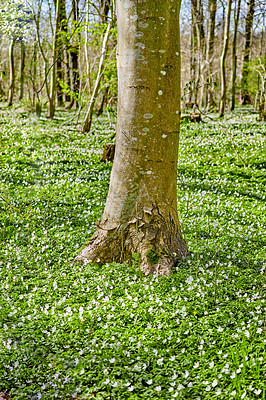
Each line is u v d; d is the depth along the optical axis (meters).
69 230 7.95
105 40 17.94
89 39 20.06
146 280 5.45
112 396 3.54
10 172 12.19
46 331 4.47
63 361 4.01
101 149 15.44
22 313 4.89
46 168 12.87
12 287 5.57
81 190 10.65
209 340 4.15
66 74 30.95
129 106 5.73
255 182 12.01
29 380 3.80
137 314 4.66
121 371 3.81
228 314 4.57
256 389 3.43
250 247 7.05
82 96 20.45
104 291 5.29
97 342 4.30
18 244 7.27
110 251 6.01
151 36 5.50
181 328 4.32
